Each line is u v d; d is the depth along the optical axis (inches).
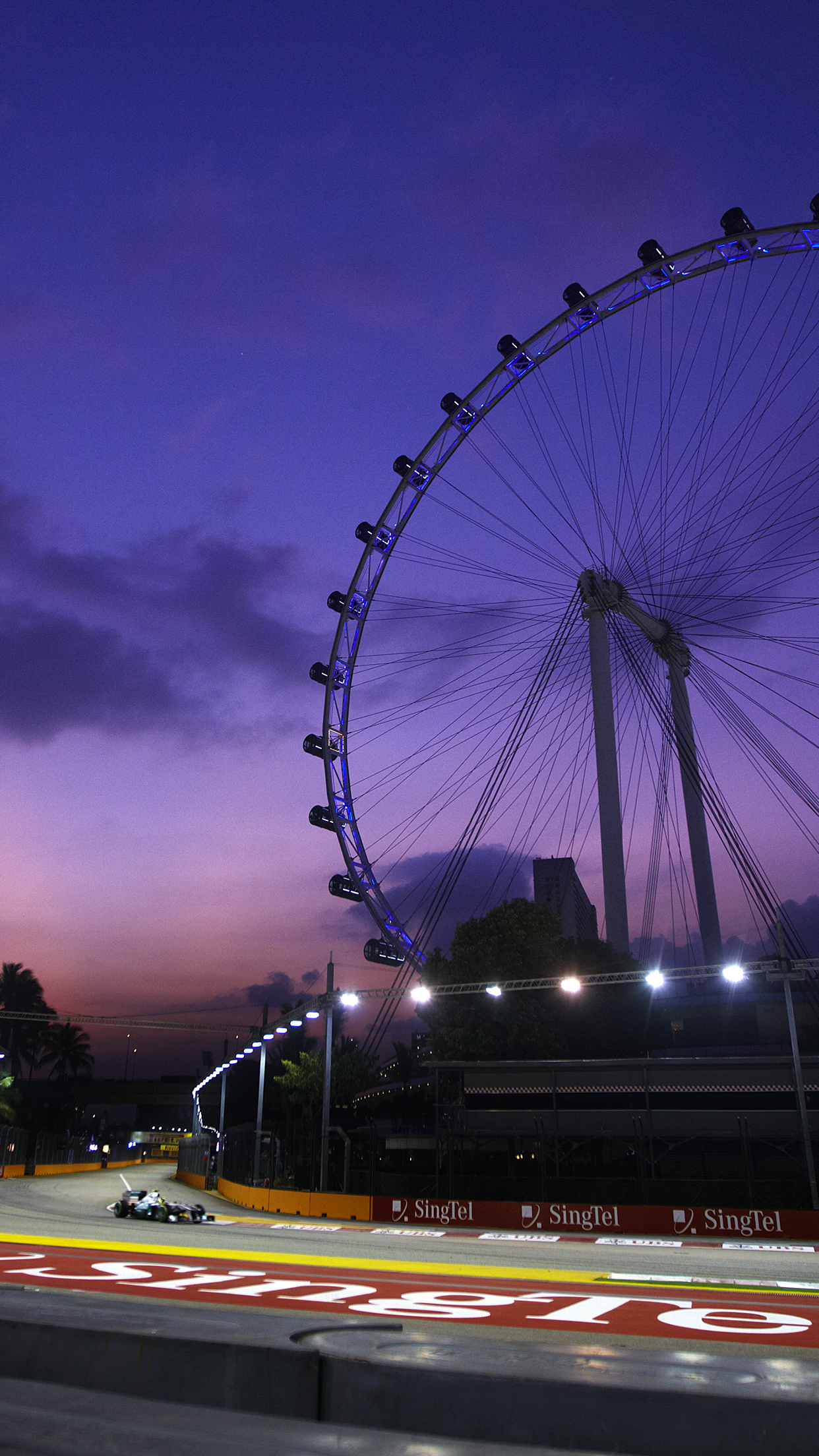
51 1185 2726.4
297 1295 618.8
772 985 2437.3
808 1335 472.7
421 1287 697.6
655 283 1704.0
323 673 2311.8
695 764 2657.5
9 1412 219.1
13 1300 319.6
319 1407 217.9
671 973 1534.2
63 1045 5088.6
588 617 2532.0
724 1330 489.7
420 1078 3152.1
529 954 2188.7
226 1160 2957.7
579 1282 764.6
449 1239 1232.2
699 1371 216.2
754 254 1563.7
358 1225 1492.4
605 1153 1940.2
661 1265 938.7
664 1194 1577.3
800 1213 1256.8
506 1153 1973.4
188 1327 260.7
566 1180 1657.2
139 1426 207.5
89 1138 5969.5
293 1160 2657.5
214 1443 195.2
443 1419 207.0
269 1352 226.4
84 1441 197.0
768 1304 611.2
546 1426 198.8
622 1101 1828.2
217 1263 898.7
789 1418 186.7
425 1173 2118.6
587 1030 2239.2
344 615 2288.4
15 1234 1245.1
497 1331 471.5
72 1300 325.4
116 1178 3442.4
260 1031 2817.4
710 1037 2439.7
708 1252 1088.8
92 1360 246.7
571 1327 488.7
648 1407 194.5
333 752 2311.8
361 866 2277.3
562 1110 1814.7
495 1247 1122.0
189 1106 6353.3
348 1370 218.4
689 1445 189.5
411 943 2282.2
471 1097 1897.1
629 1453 192.2
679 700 2642.7
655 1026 2470.5
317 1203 1668.3
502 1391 204.7
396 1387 212.5
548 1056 2130.9
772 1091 1733.5
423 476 2149.4
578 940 2333.9
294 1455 188.2
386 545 2255.2
